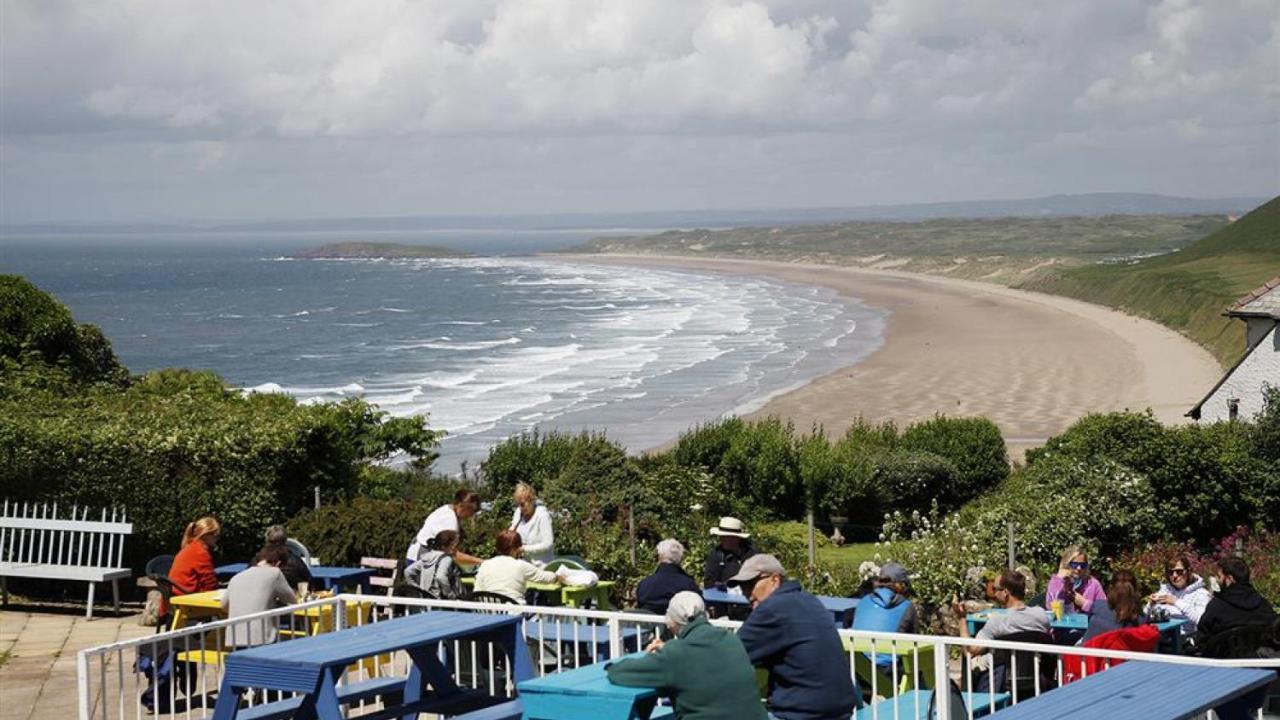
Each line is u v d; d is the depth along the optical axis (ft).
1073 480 96.22
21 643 49.37
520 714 28.94
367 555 57.72
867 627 38.70
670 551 43.73
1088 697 22.31
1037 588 70.69
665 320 499.10
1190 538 104.53
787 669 26.45
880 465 133.18
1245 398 151.53
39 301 91.30
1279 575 72.74
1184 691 22.62
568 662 39.14
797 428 224.12
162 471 59.36
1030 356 334.65
